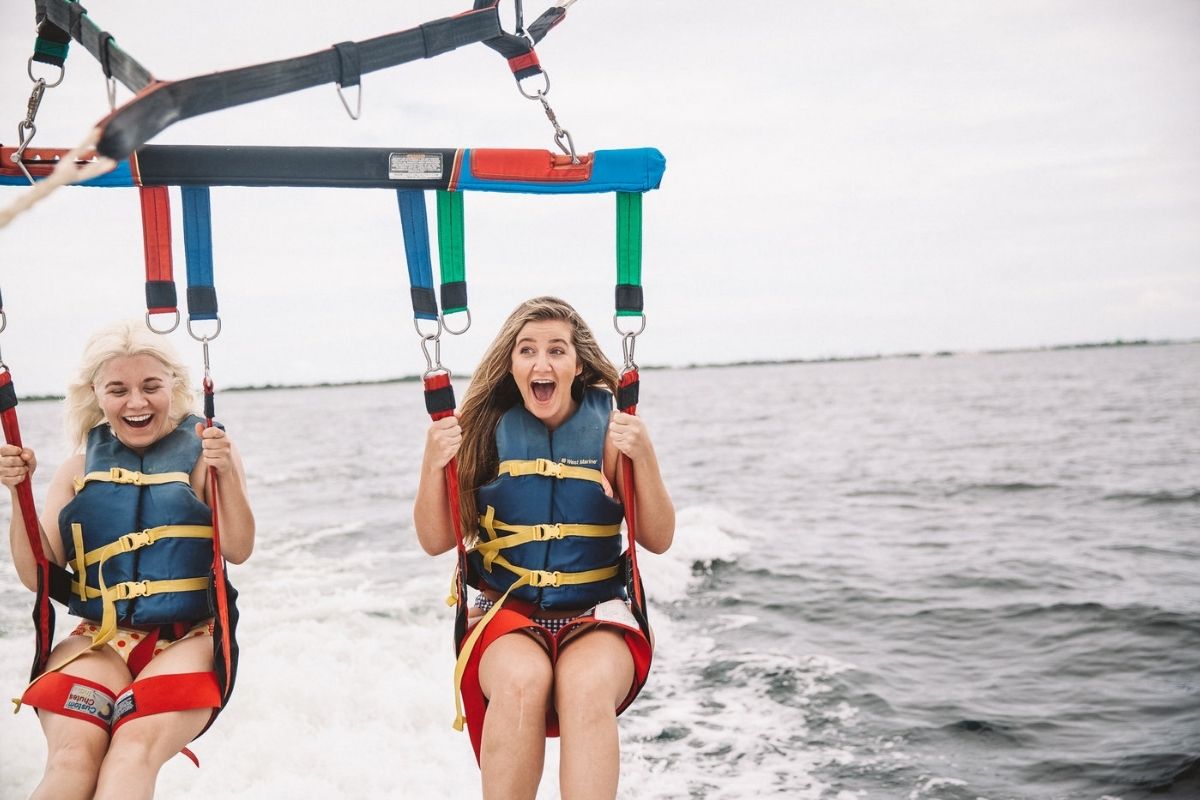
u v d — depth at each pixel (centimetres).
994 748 621
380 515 1570
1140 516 1495
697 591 1075
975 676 759
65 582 347
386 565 1134
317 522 1498
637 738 644
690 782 577
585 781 308
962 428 3472
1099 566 1130
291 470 2466
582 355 376
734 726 664
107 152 192
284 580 1041
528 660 330
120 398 349
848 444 3008
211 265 321
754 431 3716
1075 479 1925
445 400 330
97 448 357
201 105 221
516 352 365
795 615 962
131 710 316
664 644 872
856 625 919
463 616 337
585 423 370
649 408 5944
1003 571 1116
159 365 354
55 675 325
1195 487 1752
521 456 366
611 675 326
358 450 3256
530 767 320
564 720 317
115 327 354
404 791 532
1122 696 702
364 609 895
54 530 354
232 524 348
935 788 565
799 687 738
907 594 1026
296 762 559
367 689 670
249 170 311
